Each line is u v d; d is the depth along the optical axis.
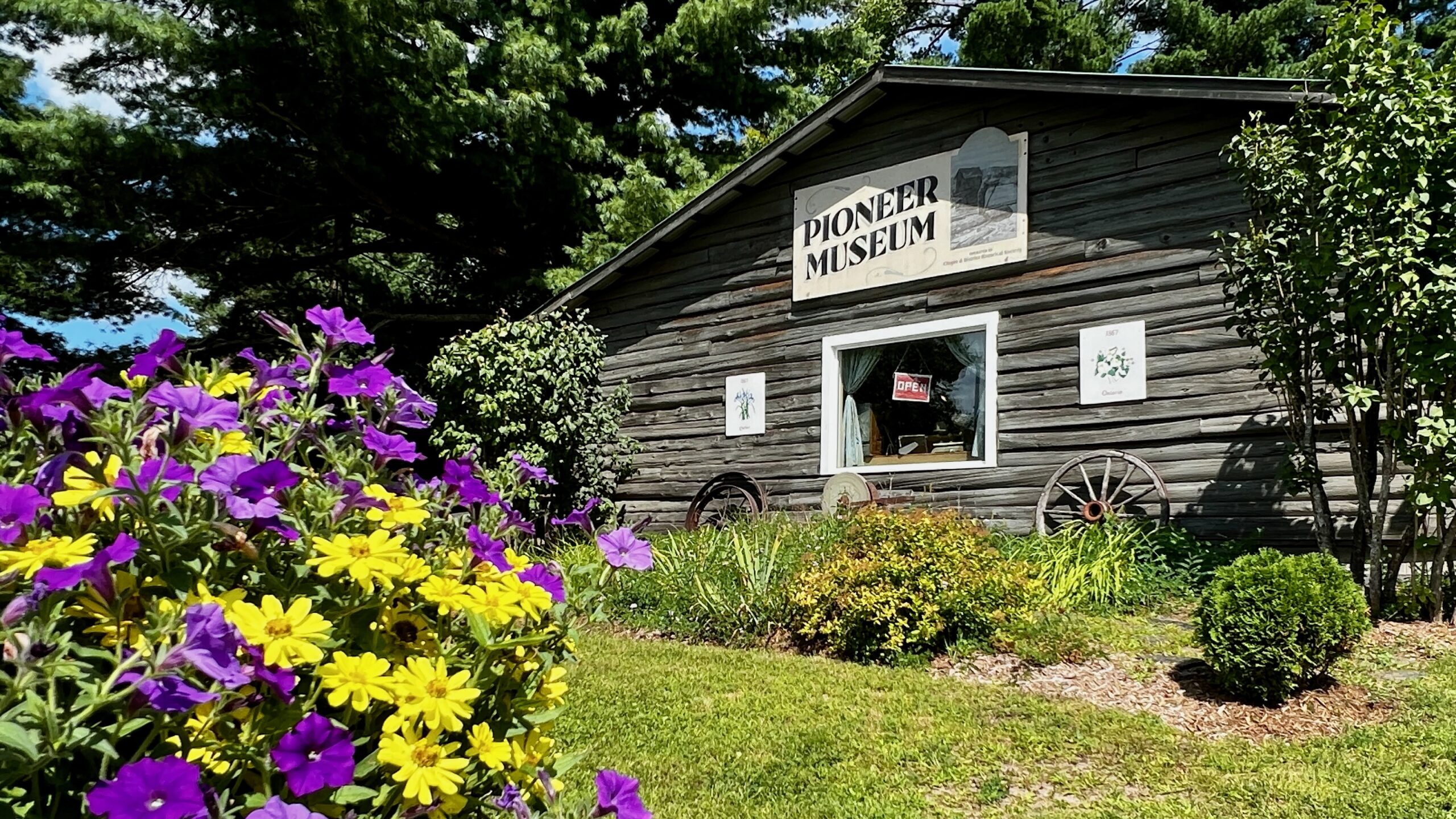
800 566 6.36
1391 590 6.00
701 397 11.02
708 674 5.21
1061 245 8.48
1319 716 4.27
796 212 10.38
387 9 14.54
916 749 3.99
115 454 1.49
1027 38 20.19
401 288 21.17
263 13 14.12
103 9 13.19
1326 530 6.30
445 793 1.48
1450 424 5.37
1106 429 8.10
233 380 1.84
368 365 1.99
